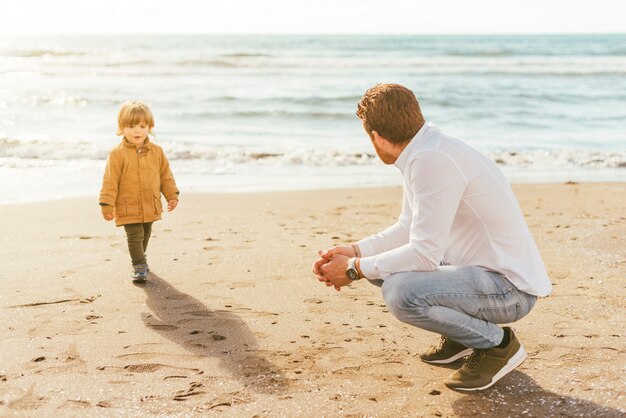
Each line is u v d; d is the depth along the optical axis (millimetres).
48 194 7473
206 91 20344
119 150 4344
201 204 6914
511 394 2730
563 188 8195
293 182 8727
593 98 19922
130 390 2768
